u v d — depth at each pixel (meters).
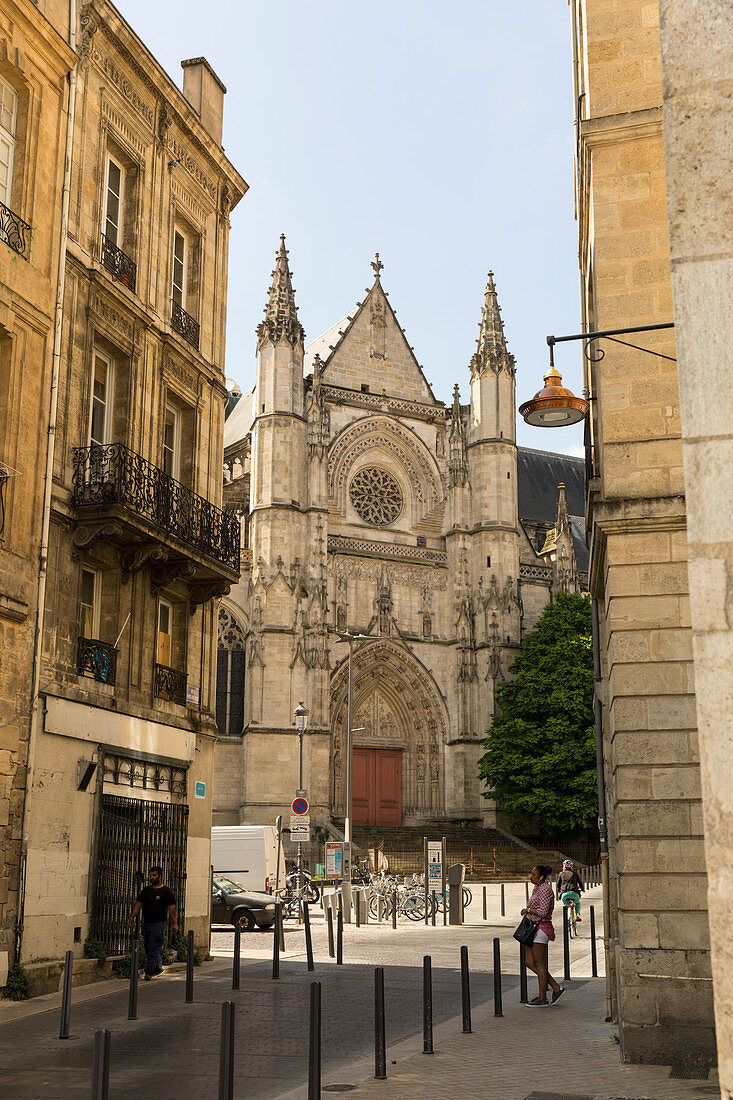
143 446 23.81
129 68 24.08
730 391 5.07
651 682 13.18
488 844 58.53
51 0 20.73
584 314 18.50
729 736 4.80
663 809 12.86
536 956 17.03
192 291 27.67
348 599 62.25
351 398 64.75
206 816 25.50
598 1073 11.51
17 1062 12.05
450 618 65.06
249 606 58.62
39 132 20.14
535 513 80.88
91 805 20.50
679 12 5.40
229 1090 8.40
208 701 26.36
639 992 12.37
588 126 14.77
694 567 5.00
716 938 4.66
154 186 25.17
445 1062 12.06
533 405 12.91
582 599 63.00
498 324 68.62
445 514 66.56
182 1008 15.98
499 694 61.84
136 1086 10.77
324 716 57.47
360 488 64.50
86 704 20.30
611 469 13.89
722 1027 4.57
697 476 5.07
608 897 15.48
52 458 19.83
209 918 24.92
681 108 5.34
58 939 18.94
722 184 5.22
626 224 14.50
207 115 29.03
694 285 5.20
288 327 62.00
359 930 31.48
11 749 17.92
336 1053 12.73
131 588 22.70
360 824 61.25
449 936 29.06
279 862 39.56
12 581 18.27
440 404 68.12
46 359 19.97
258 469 60.19
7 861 17.64
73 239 21.44
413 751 63.44
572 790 57.69
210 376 27.34
